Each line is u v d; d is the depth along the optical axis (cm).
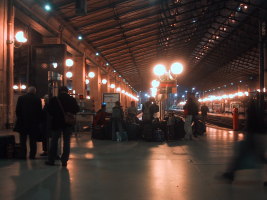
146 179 620
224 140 1315
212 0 2533
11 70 1385
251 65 4394
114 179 620
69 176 642
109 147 1100
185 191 535
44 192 524
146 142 1255
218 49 4156
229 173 582
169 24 2591
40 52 1527
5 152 847
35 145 841
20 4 1458
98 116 1380
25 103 820
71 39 2223
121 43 2898
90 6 1852
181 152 970
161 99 1573
